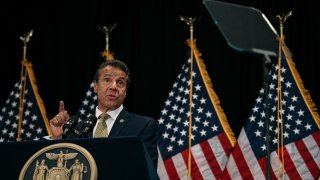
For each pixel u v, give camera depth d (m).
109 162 1.78
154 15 5.82
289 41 5.45
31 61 5.97
